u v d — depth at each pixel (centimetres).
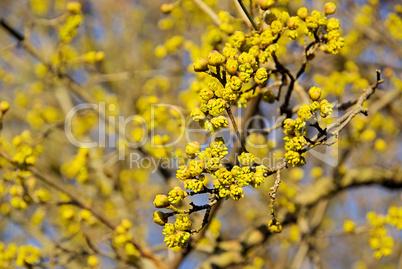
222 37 366
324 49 288
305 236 535
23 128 808
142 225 683
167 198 247
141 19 877
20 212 581
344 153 523
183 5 568
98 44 884
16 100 786
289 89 304
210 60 240
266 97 316
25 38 496
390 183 548
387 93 550
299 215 536
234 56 242
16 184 446
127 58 815
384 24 562
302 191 542
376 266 801
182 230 246
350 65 521
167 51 502
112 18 909
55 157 748
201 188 238
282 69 292
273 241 589
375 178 542
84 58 536
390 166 642
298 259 536
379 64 602
